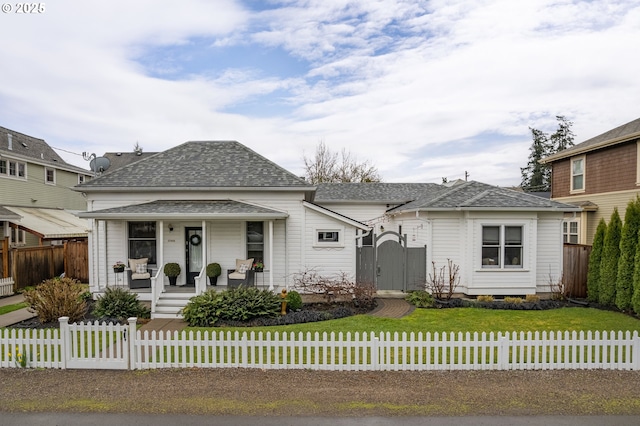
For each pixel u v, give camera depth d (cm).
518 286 1480
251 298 1177
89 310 1314
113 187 1503
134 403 611
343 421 556
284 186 1505
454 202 1533
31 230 2039
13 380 708
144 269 1485
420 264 1567
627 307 1257
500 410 590
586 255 1516
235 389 666
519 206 1448
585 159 2084
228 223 1557
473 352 838
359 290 1330
